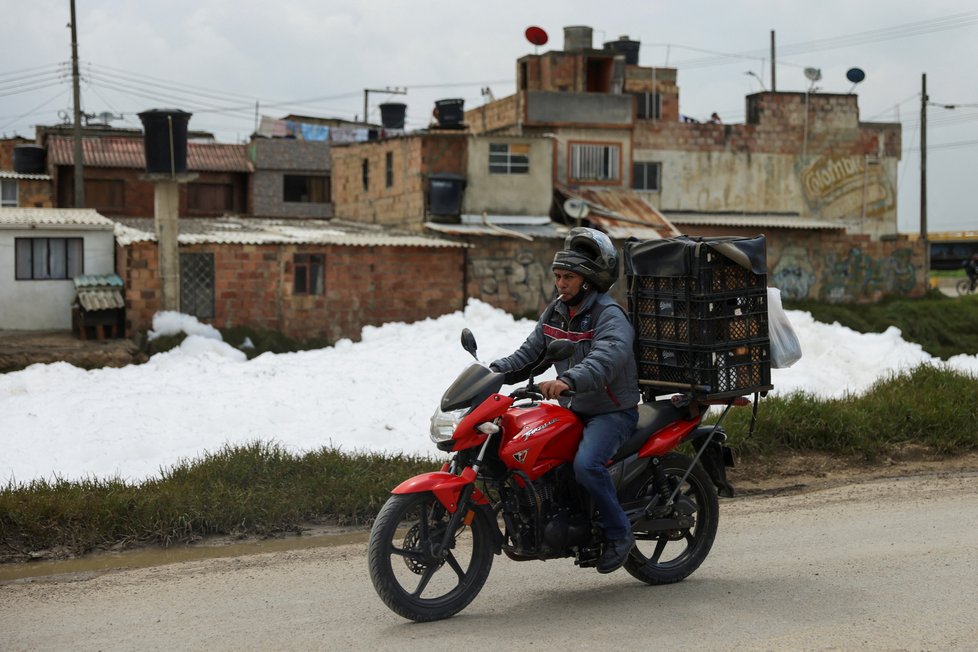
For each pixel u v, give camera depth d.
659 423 6.24
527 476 5.73
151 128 26.08
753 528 7.77
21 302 28.05
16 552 7.35
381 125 51.31
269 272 28.98
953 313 40.41
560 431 5.80
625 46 50.94
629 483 6.23
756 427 10.47
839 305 41.56
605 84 42.06
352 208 39.69
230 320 28.59
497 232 32.66
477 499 5.74
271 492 8.52
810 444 10.50
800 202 44.56
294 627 5.54
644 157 42.56
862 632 5.36
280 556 7.16
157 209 26.83
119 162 43.72
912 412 11.14
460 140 35.00
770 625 5.52
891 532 7.52
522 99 39.28
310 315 29.61
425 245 31.00
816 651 5.09
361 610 5.85
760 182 44.00
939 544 7.12
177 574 6.70
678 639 5.30
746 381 6.27
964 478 9.48
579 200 36.16
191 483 8.77
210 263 28.39
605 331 5.80
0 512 7.66
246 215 45.16
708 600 6.02
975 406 11.67
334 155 40.97
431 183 33.97
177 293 26.97
